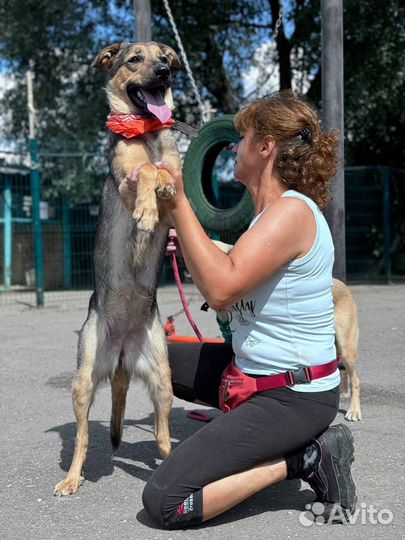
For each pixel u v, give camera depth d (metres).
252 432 2.83
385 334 8.11
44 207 15.66
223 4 16.33
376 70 15.26
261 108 3.04
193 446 2.84
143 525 2.93
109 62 4.34
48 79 17.14
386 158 18.78
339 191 5.26
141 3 6.86
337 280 4.93
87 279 16.11
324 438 2.93
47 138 16.88
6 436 4.37
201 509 2.80
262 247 2.81
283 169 3.01
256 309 2.95
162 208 3.44
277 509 3.08
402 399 5.12
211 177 5.18
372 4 14.73
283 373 2.90
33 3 15.94
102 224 3.79
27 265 15.94
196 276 2.86
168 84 4.01
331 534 2.78
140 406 5.16
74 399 3.53
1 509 3.16
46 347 7.79
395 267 17.58
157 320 3.72
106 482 3.53
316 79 16.81
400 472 3.51
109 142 3.96
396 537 2.74
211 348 3.78
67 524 2.96
